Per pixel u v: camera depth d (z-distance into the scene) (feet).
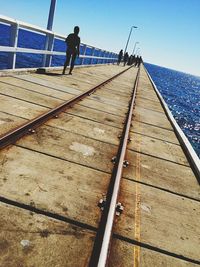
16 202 8.68
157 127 24.34
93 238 8.02
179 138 21.83
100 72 54.70
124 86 46.19
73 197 9.83
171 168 15.38
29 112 17.22
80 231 8.18
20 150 12.19
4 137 12.06
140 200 10.99
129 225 9.19
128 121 21.02
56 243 7.45
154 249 8.38
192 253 8.63
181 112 127.85
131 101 30.71
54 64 107.55
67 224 8.33
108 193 10.60
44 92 23.47
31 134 14.21
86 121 19.25
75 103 23.27
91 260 7.17
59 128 16.31
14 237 7.26
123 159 13.67
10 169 10.48
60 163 12.10
